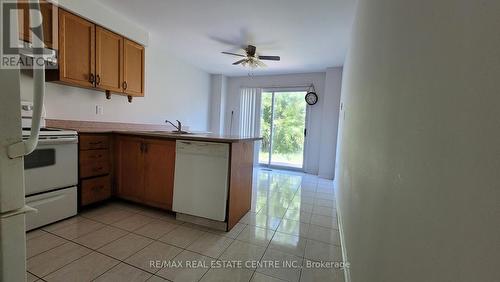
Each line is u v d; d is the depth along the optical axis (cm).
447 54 48
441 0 52
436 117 51
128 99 341
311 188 384
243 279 151
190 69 492
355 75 213
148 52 385
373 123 119
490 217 33
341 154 308
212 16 272
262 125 569
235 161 222
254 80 570
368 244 109
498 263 32
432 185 51
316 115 514
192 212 225
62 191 216
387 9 104
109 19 269
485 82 36
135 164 261
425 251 52
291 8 246
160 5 252
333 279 155
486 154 35
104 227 212
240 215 245
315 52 378
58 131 211
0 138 53
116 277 146
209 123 574
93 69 259
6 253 55
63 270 150
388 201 83
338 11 247
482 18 37
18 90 55
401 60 79
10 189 55
